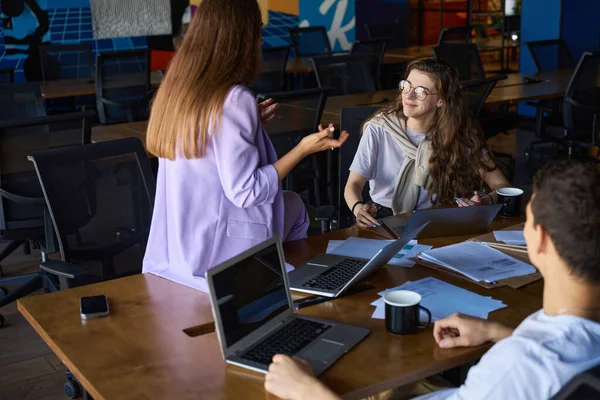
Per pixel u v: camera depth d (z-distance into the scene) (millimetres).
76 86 6434
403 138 2838
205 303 1872
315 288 1879
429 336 1620
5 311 3631
